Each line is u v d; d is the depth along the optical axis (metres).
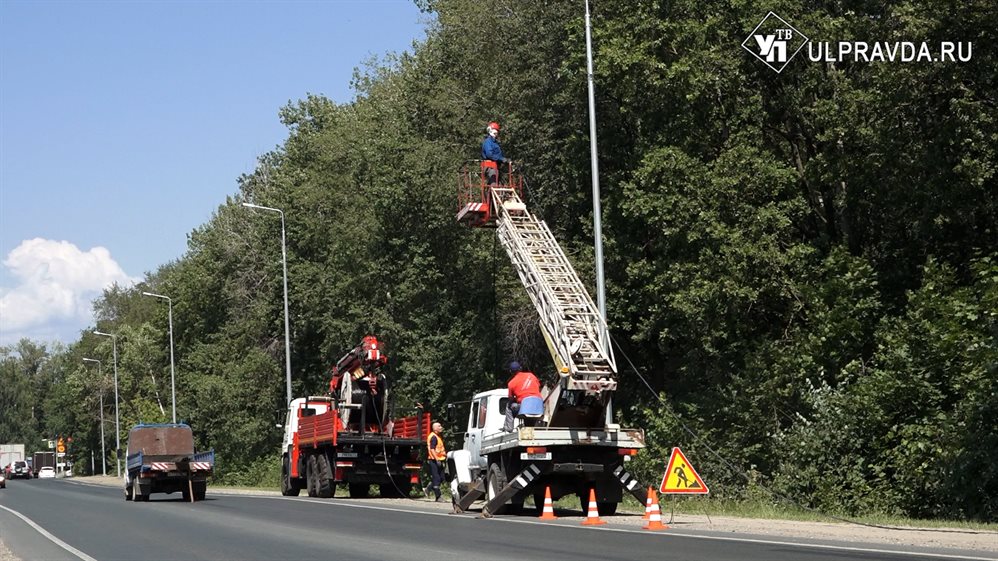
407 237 55.69
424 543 21.31
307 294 67.56
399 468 44.41
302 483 49.12
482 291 52.41
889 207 36.56
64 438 192.12
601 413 29.00
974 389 28.94
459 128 51.69
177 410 103.75
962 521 26.78
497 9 50.34
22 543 25.05
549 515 28.05
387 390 45.34
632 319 44.97
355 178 61.97
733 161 37.66
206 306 94.81
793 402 36.19
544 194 47.97
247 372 79.00
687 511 30.69
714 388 39.69
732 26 39.25
